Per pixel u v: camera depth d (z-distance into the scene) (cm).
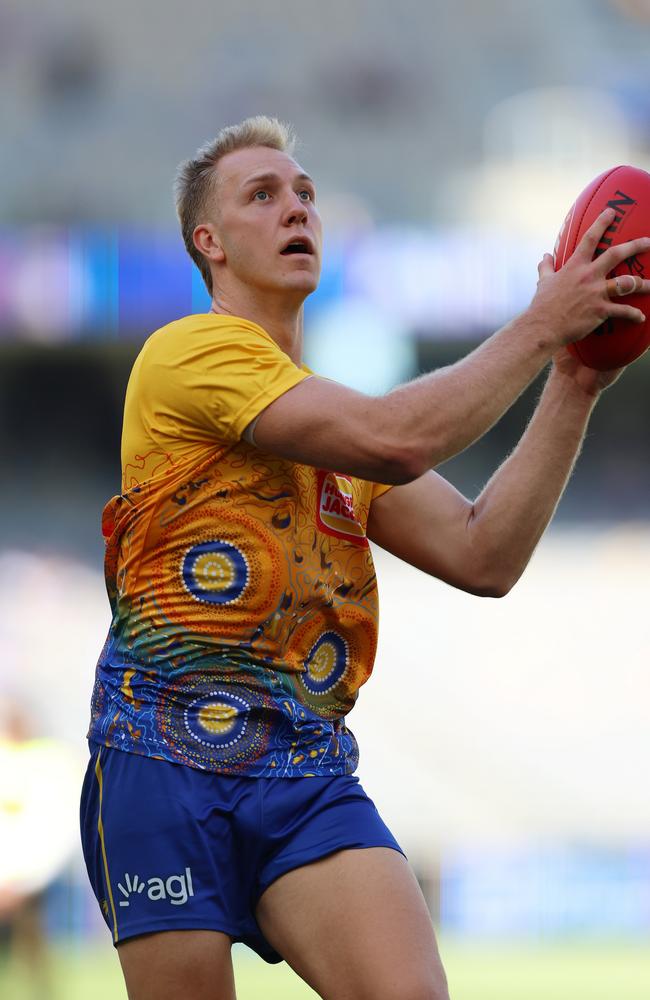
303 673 863
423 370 8519
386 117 9775
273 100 9856
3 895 1989
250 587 837
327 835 824
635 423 9319
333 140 9662
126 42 10106
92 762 868
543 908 2369
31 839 2048
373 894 798
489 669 5441
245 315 911
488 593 952
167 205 9225
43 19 10100
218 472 845
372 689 5072
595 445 9225
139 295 8125
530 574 6850
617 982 2033
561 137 9588
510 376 818
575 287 835
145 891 823
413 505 952
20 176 9388
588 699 5019
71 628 5600
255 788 834
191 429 846
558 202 9288
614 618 6166
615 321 888
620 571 6881
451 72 9938
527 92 9769
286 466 853
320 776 848
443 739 4466
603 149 9556
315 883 809
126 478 883
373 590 891
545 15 10150
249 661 841
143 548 851
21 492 8644
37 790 2122
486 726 4650
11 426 9381
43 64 9969
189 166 938
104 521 875
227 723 835
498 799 3862
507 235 9006
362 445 802
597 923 2361
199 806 824
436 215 9138
